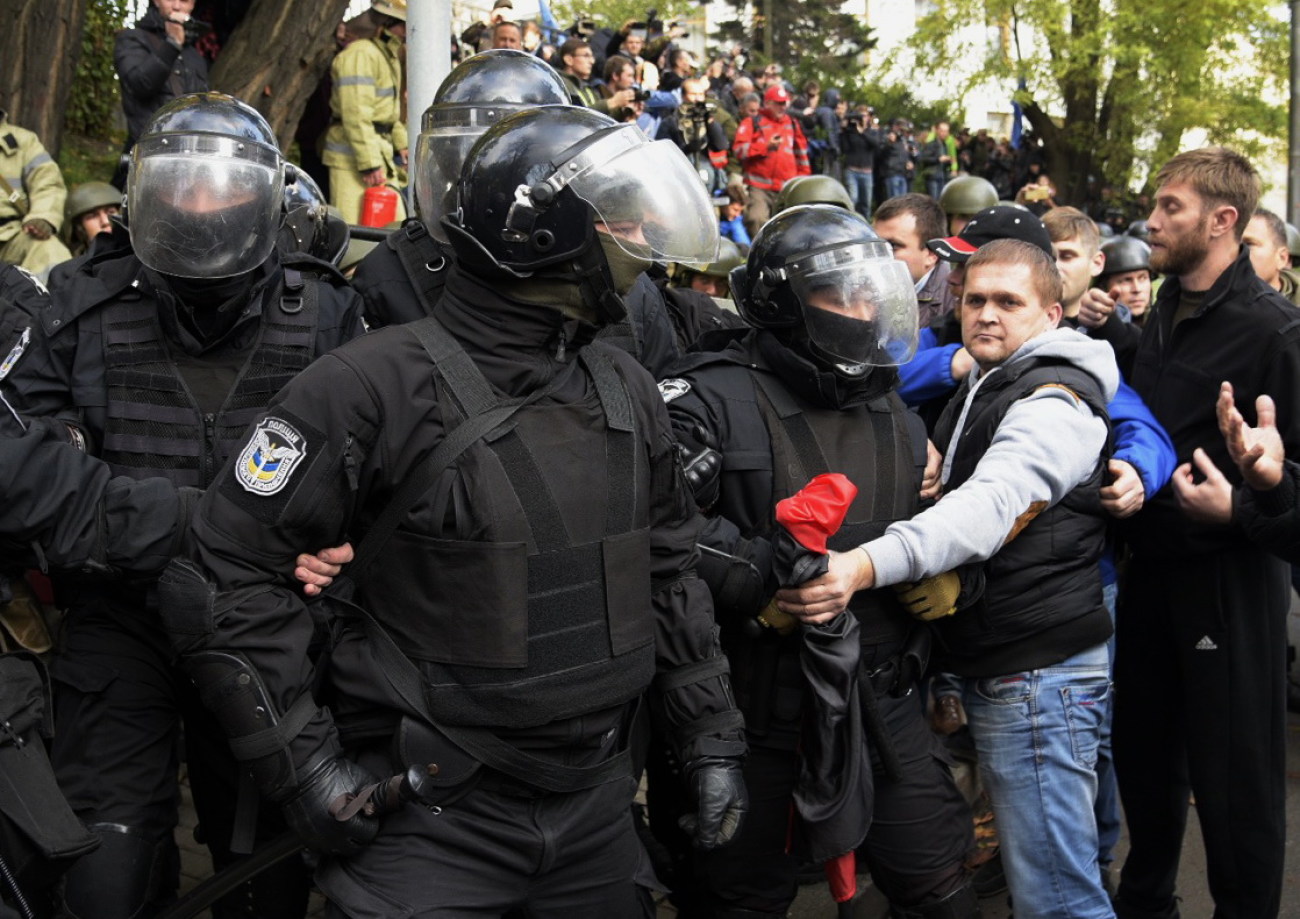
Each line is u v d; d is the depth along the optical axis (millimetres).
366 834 1825
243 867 2068
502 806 1909
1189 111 21531
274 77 6457
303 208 3150
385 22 6648
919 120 24750
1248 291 2920
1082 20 21531
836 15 35688
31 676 2031
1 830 1921
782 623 2336
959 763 3004
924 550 2316
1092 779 2576
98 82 9773
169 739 2363
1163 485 2809
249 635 1805
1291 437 2822
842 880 2332
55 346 2346
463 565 1846
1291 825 3914
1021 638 2533
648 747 2492
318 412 1817
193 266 2215
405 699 1864
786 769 2404
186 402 2342
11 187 5262
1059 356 2588
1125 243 4730
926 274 3879
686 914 2561
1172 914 3104
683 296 3400
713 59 13977
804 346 2408
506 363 1910
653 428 2064
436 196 2586
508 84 2619
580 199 1858
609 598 1941
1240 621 2834
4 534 2020
